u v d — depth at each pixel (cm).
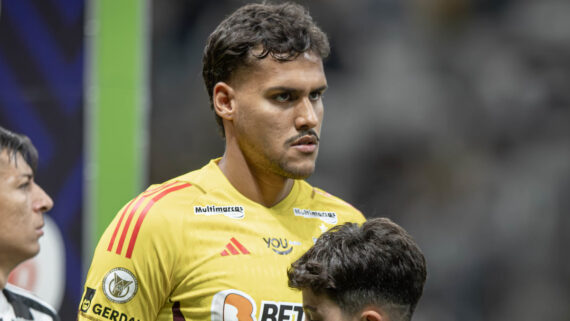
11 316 925
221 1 2567
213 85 768
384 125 2652
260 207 771
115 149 1272
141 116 1284
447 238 2552
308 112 725
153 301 728
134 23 1274
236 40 728
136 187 1283
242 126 740
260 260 739
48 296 1251
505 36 2802
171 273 727
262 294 726
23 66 1255
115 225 749
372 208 2569
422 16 2795
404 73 2716
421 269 652
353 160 2603
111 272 730
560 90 2720
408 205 2591
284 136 726
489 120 2695
